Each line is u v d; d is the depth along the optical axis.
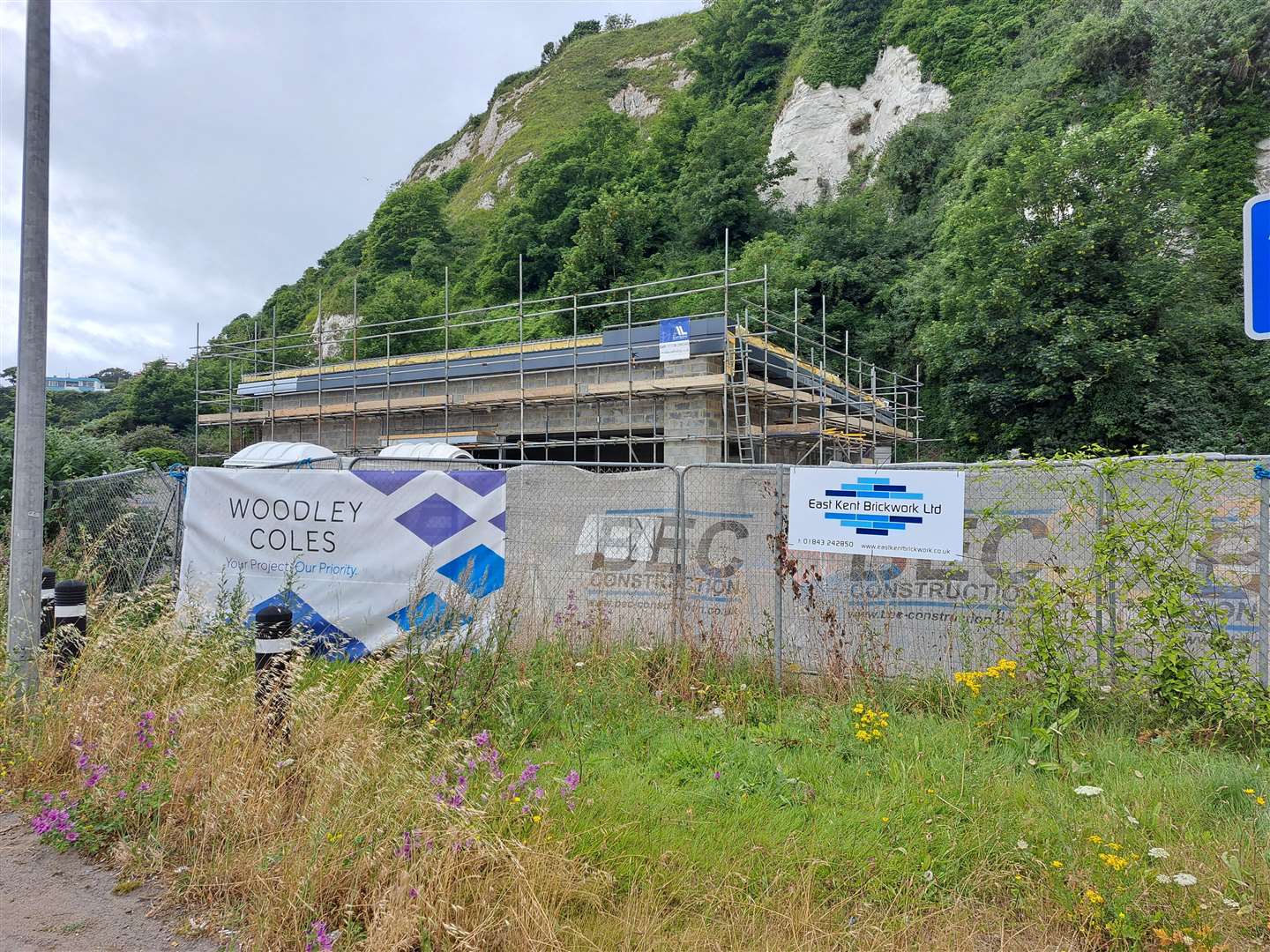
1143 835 3.53
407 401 22.92
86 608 6.05
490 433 22.31
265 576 7.25
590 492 7.21
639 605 6.88
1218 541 5.04
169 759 3.93
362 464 11.58
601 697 5.46
